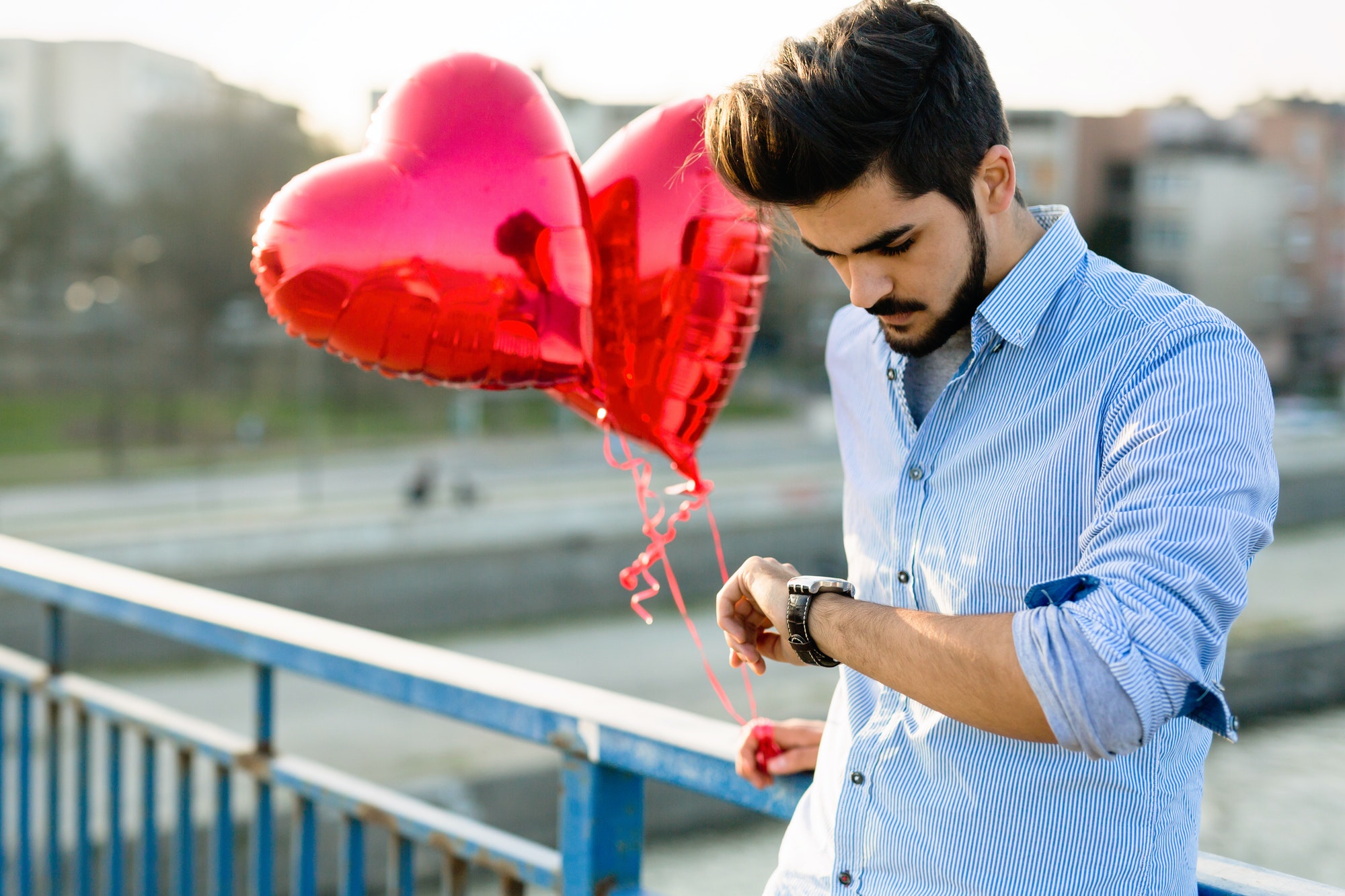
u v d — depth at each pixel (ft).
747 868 37.47
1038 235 3.42
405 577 75.77
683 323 4.31
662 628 76.07
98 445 121.49
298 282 4.16
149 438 126.93
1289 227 183.52
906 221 3.10
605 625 77.36
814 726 3.98
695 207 4.26
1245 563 2.83
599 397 4.51
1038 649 2.72
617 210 4.34
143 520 84.28
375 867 33.01
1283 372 184.55
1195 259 182.80
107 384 131.03
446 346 4.24
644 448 4.52
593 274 4.30
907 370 3.72
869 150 2.98
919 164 3.02
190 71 142.20
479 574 78.33
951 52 3.06
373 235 4.10
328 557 74.74
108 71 142.10
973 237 3.18
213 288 136.98
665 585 86.74
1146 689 2.64
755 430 151.53
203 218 136.36
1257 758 51.13
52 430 122.93
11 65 139.95
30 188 133.49
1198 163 181.98
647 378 4.37
